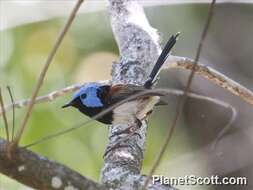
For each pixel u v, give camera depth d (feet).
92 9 41.39
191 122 43.24
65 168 18.07
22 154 17.75
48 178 17.81
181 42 44.50
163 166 40.40
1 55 42.37
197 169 40.98
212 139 42.73
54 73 43.42
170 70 43.80
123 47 31.14
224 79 28.91
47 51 43.83
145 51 30.42
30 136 38.78
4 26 41.11
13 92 41.42
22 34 43.34
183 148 42.45
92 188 17.93
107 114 28.30
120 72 30.04
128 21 32.04
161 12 44.62
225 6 45.29
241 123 42.50
